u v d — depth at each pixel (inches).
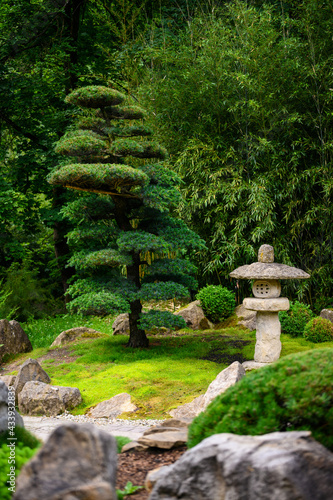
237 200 451.8
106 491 72.7
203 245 364.5
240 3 453.7
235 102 444.5
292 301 444.8
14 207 544.4
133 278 376.8
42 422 246.1
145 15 615.2
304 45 434.9
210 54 445.1
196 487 89.7
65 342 438.6
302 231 448.5
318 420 103.0
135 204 385.4
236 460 85.0
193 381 294.2
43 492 73.0
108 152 359.6
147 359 350.6
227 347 373.4
